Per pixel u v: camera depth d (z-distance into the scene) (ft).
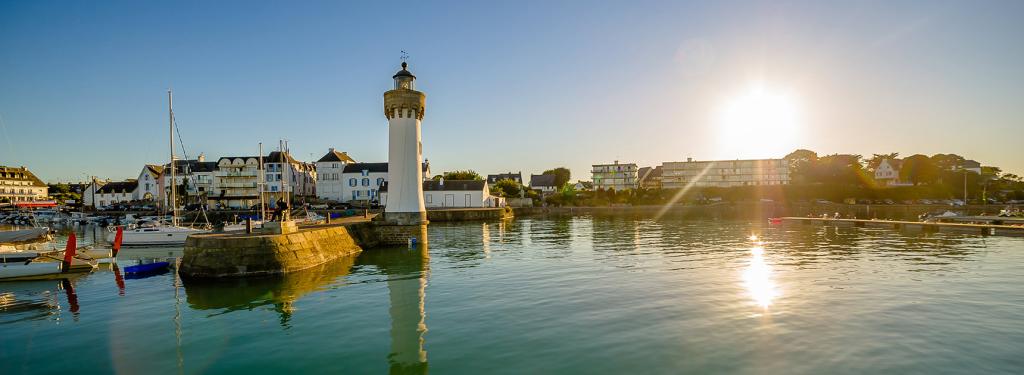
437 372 41.60
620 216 313.73
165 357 47.03
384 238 131.34
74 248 95.55
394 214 132.05
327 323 56.65
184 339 52.24
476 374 40.93
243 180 370.53
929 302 61.57
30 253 97.76
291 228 103.55
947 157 533.14
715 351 44.86
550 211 391.45
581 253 115.75
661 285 73.87
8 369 44.98
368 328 54.29
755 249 120.88
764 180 534.37
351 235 125.59
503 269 92.12
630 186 552.41
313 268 96.68
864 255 107.34
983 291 67.92
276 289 76.69
